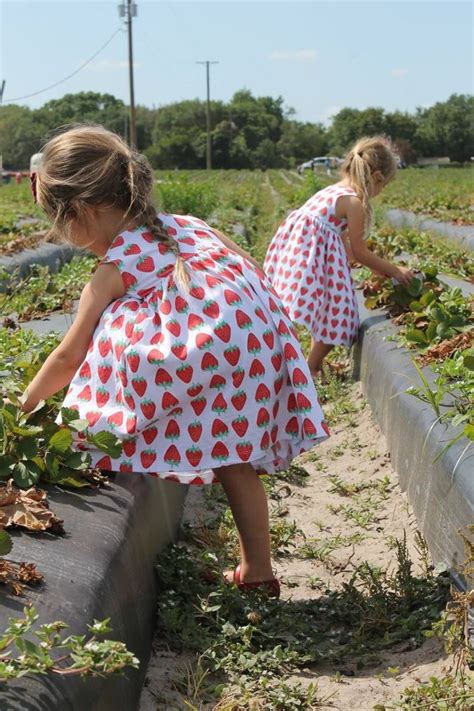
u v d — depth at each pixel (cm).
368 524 438
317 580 379
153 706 282
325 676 303
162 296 313
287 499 479
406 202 2239
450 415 391
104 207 321
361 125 12494
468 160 12350
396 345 558
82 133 326
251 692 290
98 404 317
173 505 410
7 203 2428
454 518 344
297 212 651
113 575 273
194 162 11956
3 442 305
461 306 541
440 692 266
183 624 321
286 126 14438
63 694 212
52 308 707
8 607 232
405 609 333
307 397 323
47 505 295
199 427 311
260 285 331
